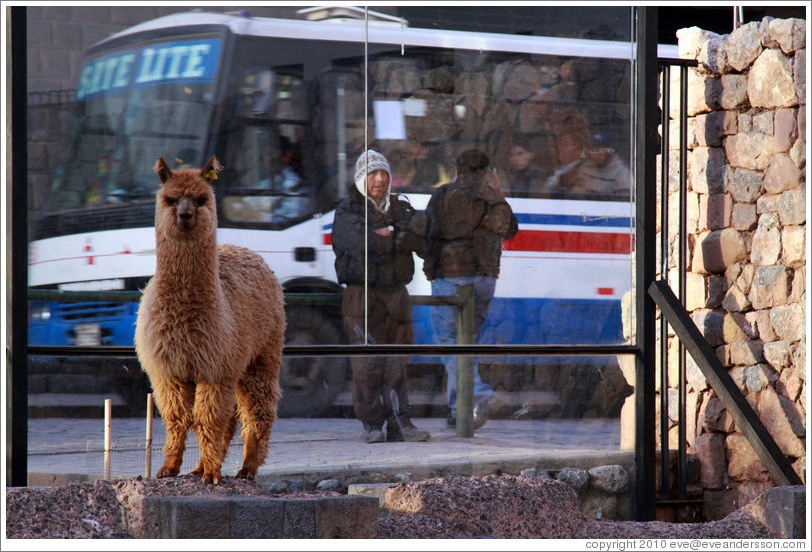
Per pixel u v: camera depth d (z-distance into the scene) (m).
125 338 21.66
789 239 20.73
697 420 22.86
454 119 23.38
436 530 15.89
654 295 21.41
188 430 15.80
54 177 21.84
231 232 22.84
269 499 14.04
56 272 21.61
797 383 20.38
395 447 21.58
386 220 22.89
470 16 23.48
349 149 23.50
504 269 23.06
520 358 22.30
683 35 23.52
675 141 23.59
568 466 21.73
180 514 13.42
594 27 22.70
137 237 22.25
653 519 21.38
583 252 22.80
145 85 22.75
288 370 21.38
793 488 16.89
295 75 23.55
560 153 23.03
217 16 23.30
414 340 22.81
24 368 17.56
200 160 23.03
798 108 20.64
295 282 22.84
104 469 19.92
